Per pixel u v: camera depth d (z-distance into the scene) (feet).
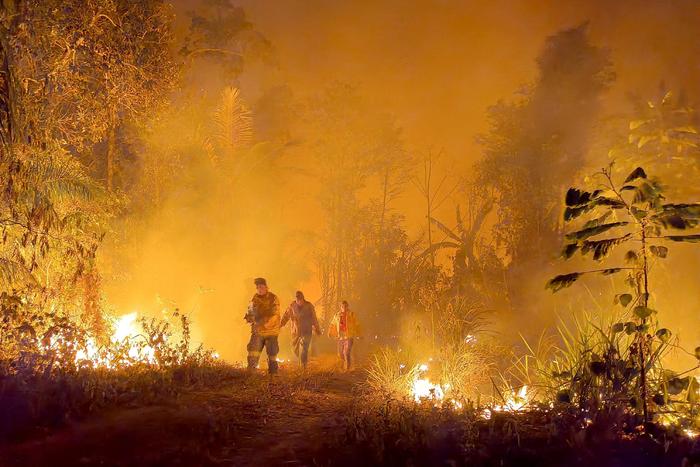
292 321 45.34
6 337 26.76
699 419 20.21
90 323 33.68
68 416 22.04
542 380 25.61
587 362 21.91
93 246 35.27
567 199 21.48
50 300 33.55
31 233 33.17
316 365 49.01
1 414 21.35
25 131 35.94
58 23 40.09
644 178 20.99
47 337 26.96
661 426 19.76
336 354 57.11
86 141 48.37
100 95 45.29
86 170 47.65
